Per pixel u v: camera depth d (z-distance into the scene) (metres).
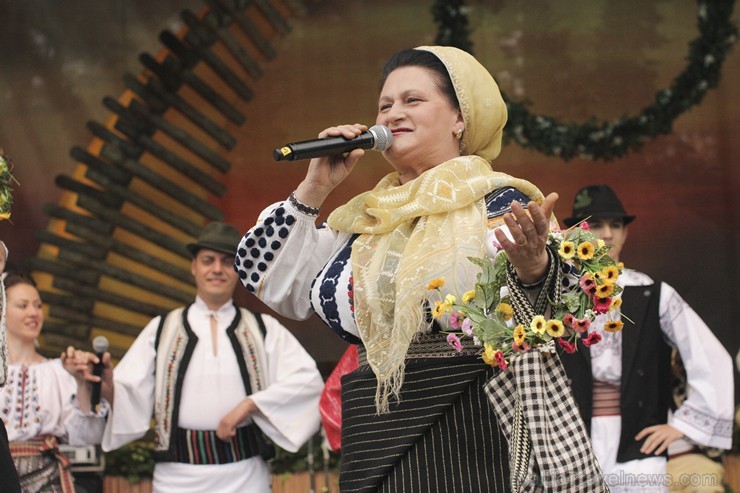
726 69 14.65
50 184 14.72
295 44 15.06
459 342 4.79
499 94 5.51
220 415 10.19
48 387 10.23
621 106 14.77
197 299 10.80
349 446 5.21
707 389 9.97
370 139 5.29
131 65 14.92
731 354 14.48
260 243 5.55
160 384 10.27
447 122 5.39
